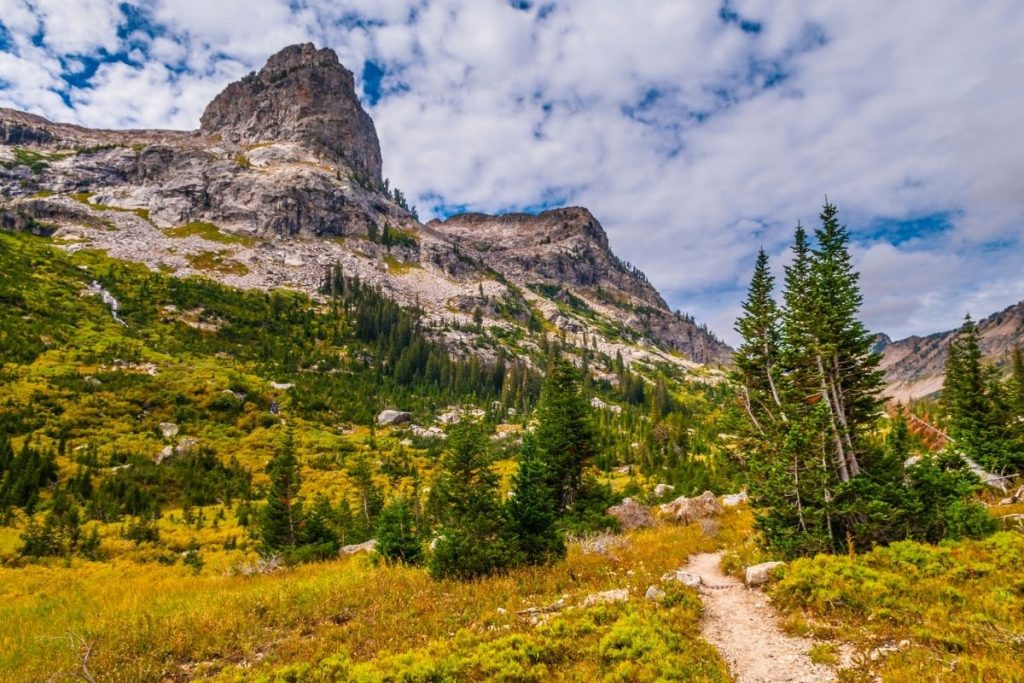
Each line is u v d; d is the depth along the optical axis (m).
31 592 21.09
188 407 78.94
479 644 10.91
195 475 58.53
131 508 48.06
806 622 11.84
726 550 22.03
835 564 13.94
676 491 47.44
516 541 17.39
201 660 11.52
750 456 26.72
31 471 47.78
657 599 13.44
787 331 25.67
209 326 123.38
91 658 11.34
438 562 16.89
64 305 104.00
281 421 86.50
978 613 10.37
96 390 74.50
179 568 28.38
